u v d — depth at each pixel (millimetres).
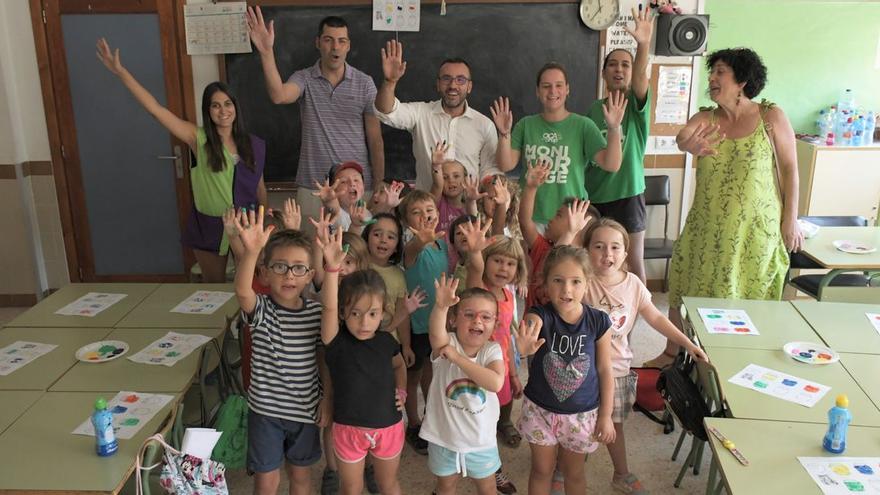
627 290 2779
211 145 3891
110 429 2176
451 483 2490
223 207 3973
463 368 2307
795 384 2514
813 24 5180
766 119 3383
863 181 5172
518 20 4758
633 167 4051
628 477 2945
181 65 4773
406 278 3150
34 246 5098
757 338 2898
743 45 5215
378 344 2414
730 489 1931
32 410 2420
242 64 4754
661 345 4406
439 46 4785
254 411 2492
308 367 2471
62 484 2041
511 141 3852
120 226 5129
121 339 2980
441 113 3959
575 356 2465
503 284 2746
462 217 3041
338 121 4215
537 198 3754
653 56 4895
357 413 2389
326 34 4004
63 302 3400
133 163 4996
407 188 4309
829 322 3057
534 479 2615
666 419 3402
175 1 4664
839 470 2006
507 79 4863
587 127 3680
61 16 4707
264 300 2471
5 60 4734
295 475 2605
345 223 3568
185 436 2270
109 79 4828
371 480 2982
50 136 4922
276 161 4934
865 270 3730
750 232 3455
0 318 4957
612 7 4707
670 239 5262
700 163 3547
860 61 5270
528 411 2555
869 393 2447
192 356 2824
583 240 2881
